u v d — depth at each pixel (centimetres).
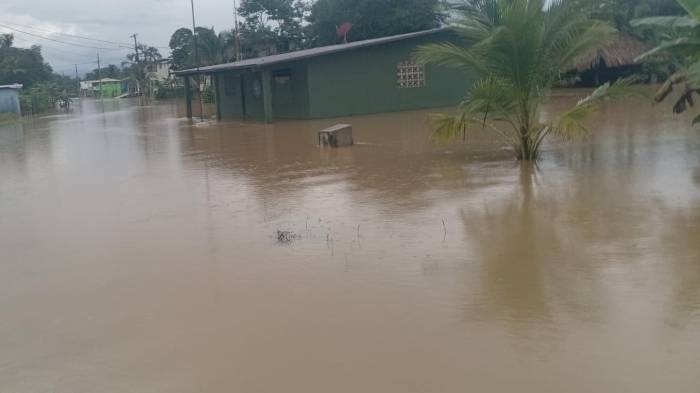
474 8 1090
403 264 595
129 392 389
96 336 473
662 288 507
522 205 798
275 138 1778
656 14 2984
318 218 791
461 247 639
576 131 1036
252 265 616
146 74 7825
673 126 1502
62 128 2709
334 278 566
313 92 2330
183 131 2219
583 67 2997
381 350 424
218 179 1125
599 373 380
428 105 2592
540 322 455
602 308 474
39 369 427
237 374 402
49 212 923
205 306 518
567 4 1037
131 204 945
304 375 396
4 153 1773
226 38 5047
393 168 1130
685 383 365
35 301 556
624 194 827
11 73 5247
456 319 467
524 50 1032
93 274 621
